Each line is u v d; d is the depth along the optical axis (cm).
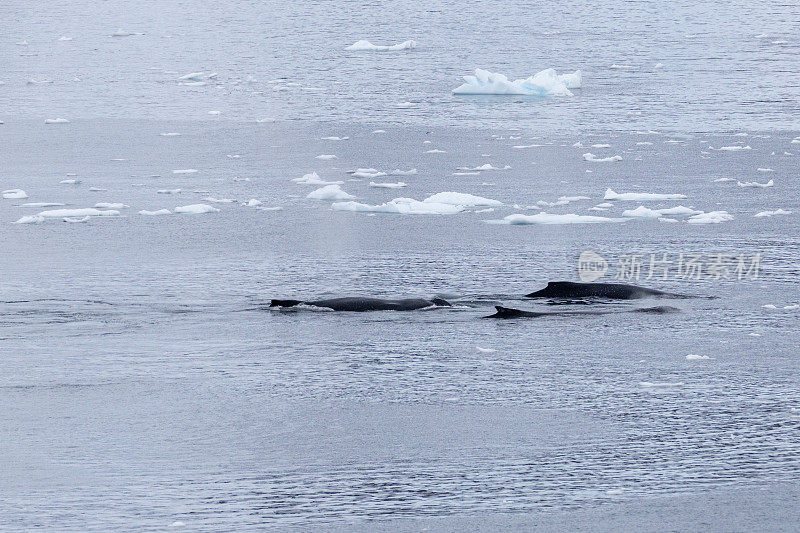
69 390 4728
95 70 18638
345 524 3409
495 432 4200
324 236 8044
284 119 14200
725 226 8175
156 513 3484
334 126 13688
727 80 16650
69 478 3781
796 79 16562
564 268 6931
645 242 7644
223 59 19650
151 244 7825
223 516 3466
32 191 10050
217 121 14100
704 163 11106
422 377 4859
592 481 3731
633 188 9912
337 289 6462
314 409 4472
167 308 6088
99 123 14000
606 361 5056
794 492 3622
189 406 4525
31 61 19675
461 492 3650
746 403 4478
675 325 5631
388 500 3588
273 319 5831
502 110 14775
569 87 16288
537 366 4997
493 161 11419
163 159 11725
